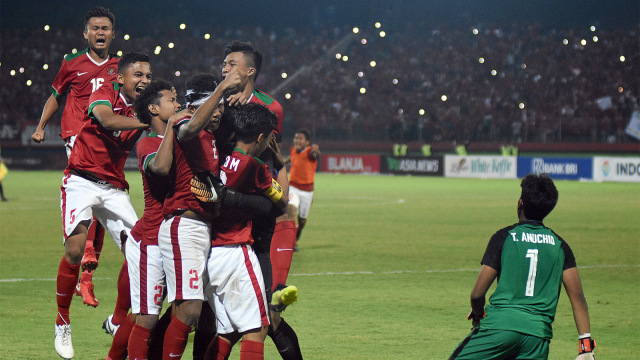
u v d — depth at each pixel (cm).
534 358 403
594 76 4012
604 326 694
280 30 5209
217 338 467
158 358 493
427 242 1330
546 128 3597
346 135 4069
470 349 406
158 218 468
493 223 1652
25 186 2894
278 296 471
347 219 1745
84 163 622
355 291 862
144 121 482
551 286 411
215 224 454
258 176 460
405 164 3722
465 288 884
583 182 3047
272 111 491
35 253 1172
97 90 600
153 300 473
